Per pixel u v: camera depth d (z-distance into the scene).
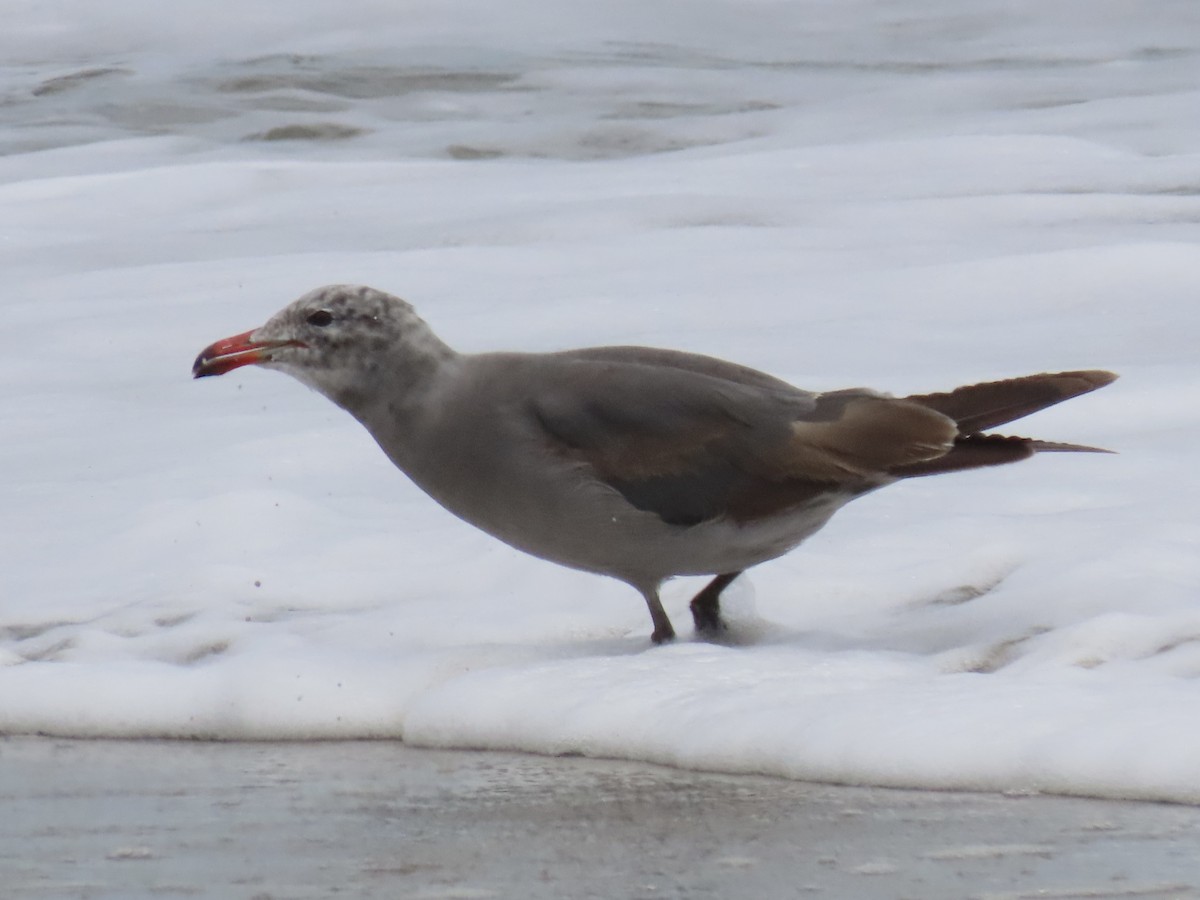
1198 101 30.28
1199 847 7.57
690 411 10.45
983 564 11.22
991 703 8.75
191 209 25.20
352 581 11.65
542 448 10.44
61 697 10.20
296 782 9.10
